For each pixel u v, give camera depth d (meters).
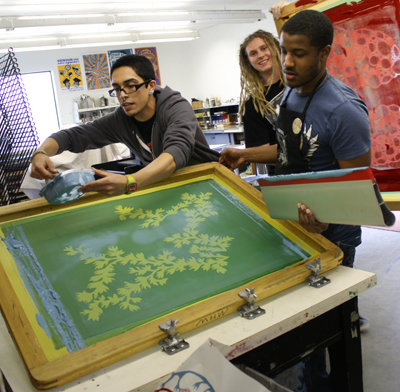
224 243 1.19
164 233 1.22
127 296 0.98
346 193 0.89
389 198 1.65
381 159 1.68
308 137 1.29
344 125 1.19
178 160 1.36
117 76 1.50
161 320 0.90
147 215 1.30
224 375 0.74
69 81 10.80
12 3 6.54
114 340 0.84
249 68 2.01
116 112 1.76
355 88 1.70
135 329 0.87
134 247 1.15
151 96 1.60
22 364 0.85
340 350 1.10
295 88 1.32
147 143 1.74
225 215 1.31
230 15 9.14
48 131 10.83
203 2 8.51
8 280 0.98
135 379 0.77
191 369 0.74
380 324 2.26
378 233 3.60
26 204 1.27
